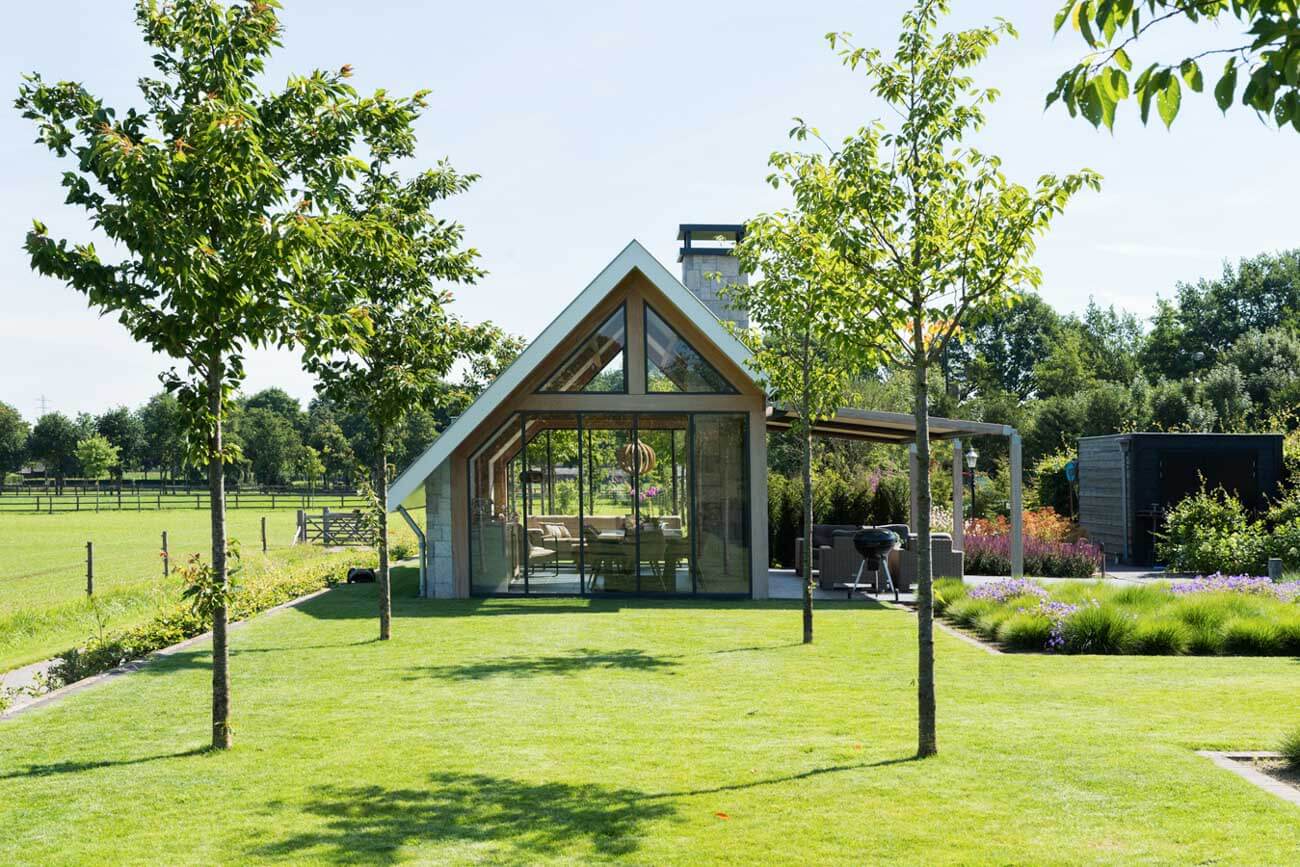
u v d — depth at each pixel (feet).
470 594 58.59
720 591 57.88
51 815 19.24
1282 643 38.52
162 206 22.15
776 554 76.43
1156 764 21.44
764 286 39.60
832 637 41.83
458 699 29.45
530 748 23.82
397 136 39.40
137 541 122.52
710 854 16.78
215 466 24.11
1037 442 146.00
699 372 58.23
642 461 58.49
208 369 23.66
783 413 61.11
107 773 22.09
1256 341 163.43
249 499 237.04
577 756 23.07
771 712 27.55
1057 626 39.27
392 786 20.89
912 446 71.20
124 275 23.31
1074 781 20.34
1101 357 205.26
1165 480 80.18
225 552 24.35
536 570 58.59
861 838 17.34
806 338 39.83
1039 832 17.43
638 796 19.98
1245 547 68.54
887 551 56.44
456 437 55.72
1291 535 67.31
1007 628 40.34
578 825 18.33
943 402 146.61
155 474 400.47
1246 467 80.23
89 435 368.89
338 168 26.37
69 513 196.85
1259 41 10.23
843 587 59.77
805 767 21.88
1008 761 21.94
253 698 29.84
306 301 24.34
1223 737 24.08
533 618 48.49
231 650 38.75
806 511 40.68
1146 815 18.22
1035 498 106.42
